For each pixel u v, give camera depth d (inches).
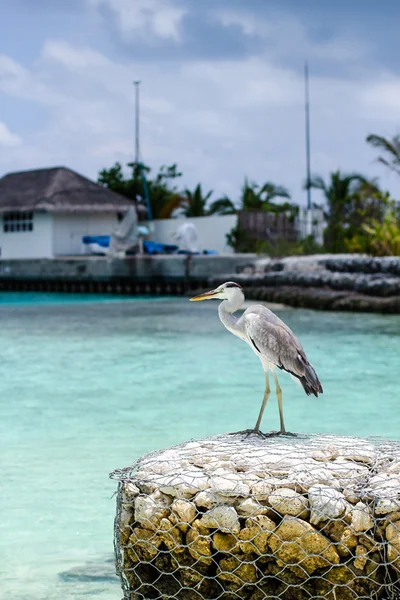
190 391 494.9
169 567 191.0
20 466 322.3
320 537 178.9
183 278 1637.6
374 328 870.4
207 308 1216.2
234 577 183.2
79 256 1895.9
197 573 186.2
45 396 480.4
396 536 178.9
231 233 1859.0
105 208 1951.3
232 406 445.7
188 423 401.7
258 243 1731.1
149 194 2289.6
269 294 1283.2
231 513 182.9
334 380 531.5
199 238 1937.7
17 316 1073.5
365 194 1824.6
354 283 1163.3
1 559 229.5
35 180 2062.0
